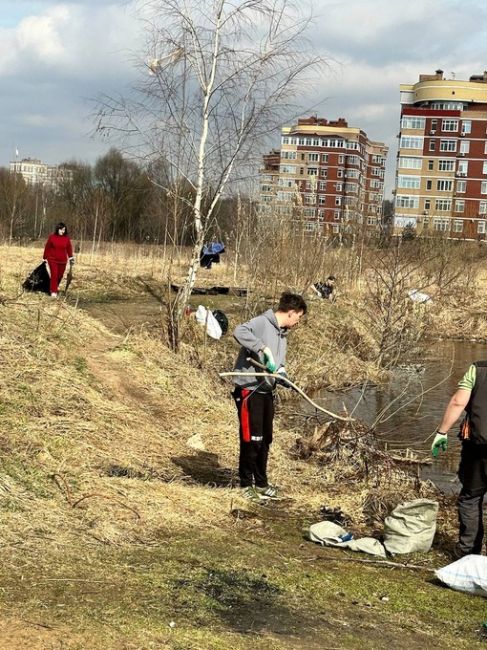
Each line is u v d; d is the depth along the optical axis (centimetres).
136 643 369
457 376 1652
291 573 507
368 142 9919
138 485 648
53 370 895
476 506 566
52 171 5678
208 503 643
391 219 2447
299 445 901
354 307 1962
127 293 1834
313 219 2109
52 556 479
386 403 1327
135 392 977
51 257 1411
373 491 745
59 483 613
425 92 8062
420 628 441
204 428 912
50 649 352
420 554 587
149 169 1384
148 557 504
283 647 386
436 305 2438
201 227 1321
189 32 1315
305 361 1468
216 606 432
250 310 1506
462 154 7644
